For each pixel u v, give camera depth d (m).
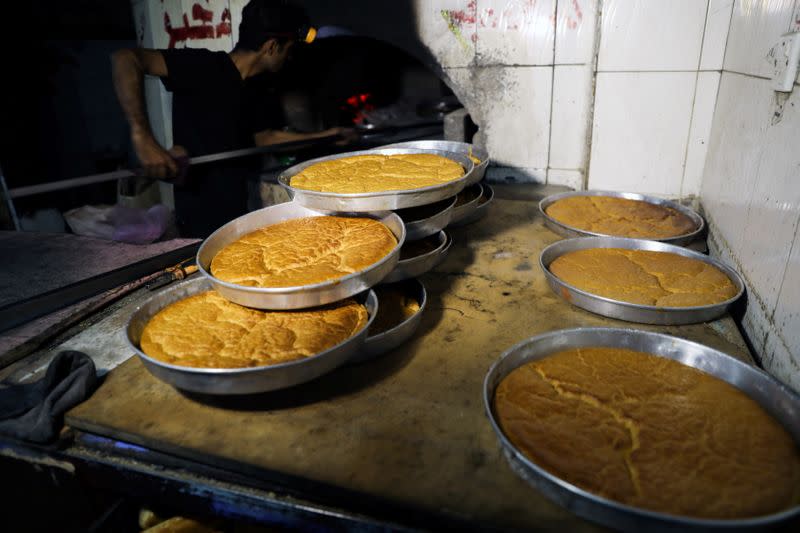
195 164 2.62
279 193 2.60
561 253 1.63
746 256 1.45
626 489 0.79
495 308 1.41
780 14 1.36
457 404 1.04
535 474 0.79
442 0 2.38
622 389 1.01
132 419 1.03
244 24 2.53
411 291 1.41
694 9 1.99
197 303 1.22
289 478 0.89
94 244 2.01
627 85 2.18
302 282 1.13
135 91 2.36
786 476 0.81
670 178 2.27
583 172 2.41
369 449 0.93
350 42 3.21
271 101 2.89
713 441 0.88
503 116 2.46
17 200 2.34
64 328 1.39
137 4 2.76
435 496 0.83
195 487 0.95
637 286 1.42
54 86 2.44
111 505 1.15
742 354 1.15
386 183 1.47
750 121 1.56
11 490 1.18
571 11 2.17
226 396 1.08
